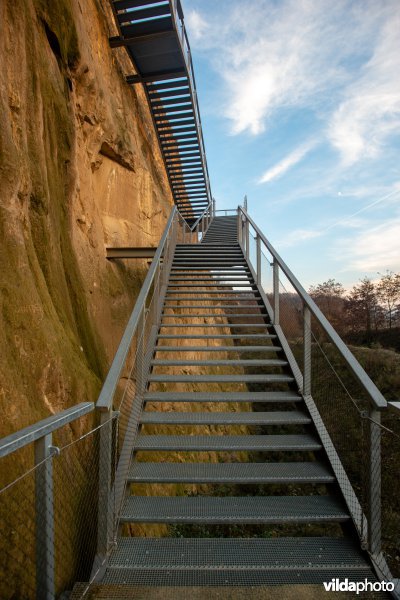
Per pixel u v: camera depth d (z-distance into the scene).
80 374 3.18
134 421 3.11
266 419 3.22
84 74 5.33
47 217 3.46
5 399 2.08
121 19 7.66
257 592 1.87
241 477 2.66
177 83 9.95
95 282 5.64
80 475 2.65
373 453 2.11
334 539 2.30
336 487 2.64
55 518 2.11
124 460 2.69
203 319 12.74
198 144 12.58
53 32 4.25
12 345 2.33
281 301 4.82
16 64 2.96
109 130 6.72
